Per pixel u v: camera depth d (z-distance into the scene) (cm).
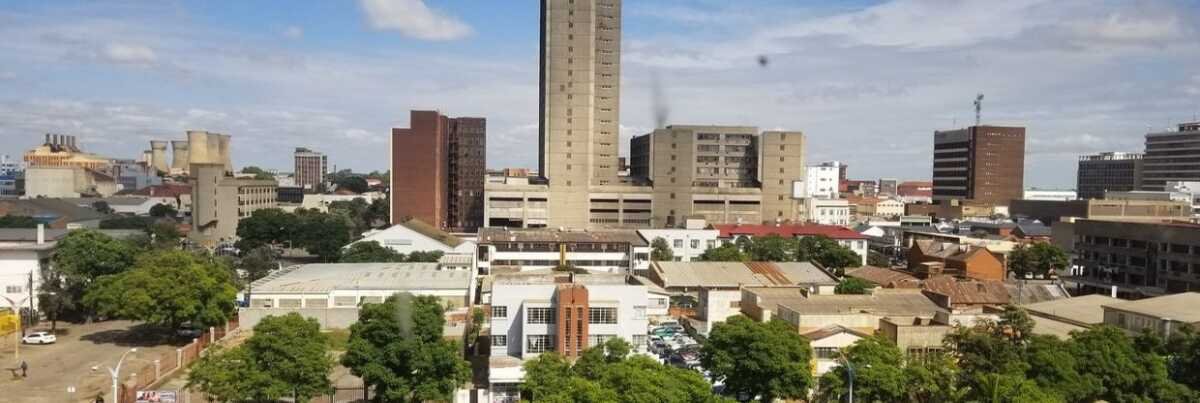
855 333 8419
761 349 6881
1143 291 14075
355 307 11431
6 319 10188
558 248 16275
